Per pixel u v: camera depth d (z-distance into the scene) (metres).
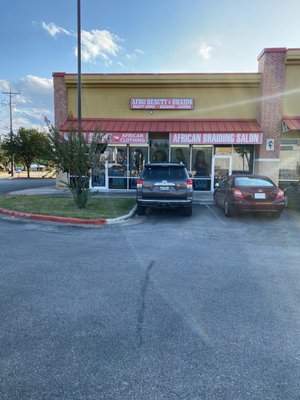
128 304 3.97
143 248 6.61
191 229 8.62
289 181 17.30
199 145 17.91
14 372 2.67
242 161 17.83
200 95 17.48
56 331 3.32
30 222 9.34
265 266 5.51
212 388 2.51
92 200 13.47
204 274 5.08
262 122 16.44
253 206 9.73
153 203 10.13
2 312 3.73
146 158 18.12
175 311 3.80
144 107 17.50
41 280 4.75
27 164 43.28
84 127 16.72
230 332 3.35
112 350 3.00
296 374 2.69
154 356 2.92
